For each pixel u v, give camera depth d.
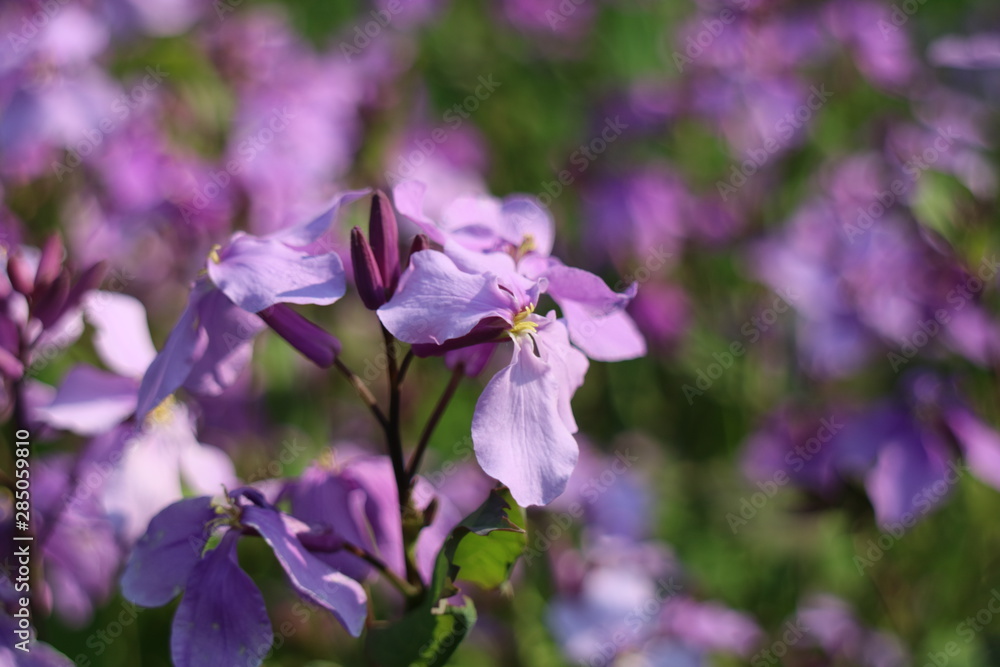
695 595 0.30
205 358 0.21
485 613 0.29
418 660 0.21
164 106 0.38
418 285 0.20
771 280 0.37
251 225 0.36
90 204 0.35
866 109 0.45
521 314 0.20
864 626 0.31
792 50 0.45
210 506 0.21
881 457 0.29
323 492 0.23
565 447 0.20
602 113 0.46
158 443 0.25
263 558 0.29
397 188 0.21
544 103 0.49
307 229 0.21
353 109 0.41
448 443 0.35
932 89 0.43
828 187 0.40
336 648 0.28
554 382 0.20
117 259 0.34
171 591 0.21
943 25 0.50
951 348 0.30
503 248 0.21
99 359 0.31
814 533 0.33
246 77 0.40
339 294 0.20
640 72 0.51
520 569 0.29
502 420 0.20
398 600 0.28
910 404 0.29
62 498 0.25
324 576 0.21
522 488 0.20
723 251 0.43
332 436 0.33
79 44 0.35
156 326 0.35
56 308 0.24
